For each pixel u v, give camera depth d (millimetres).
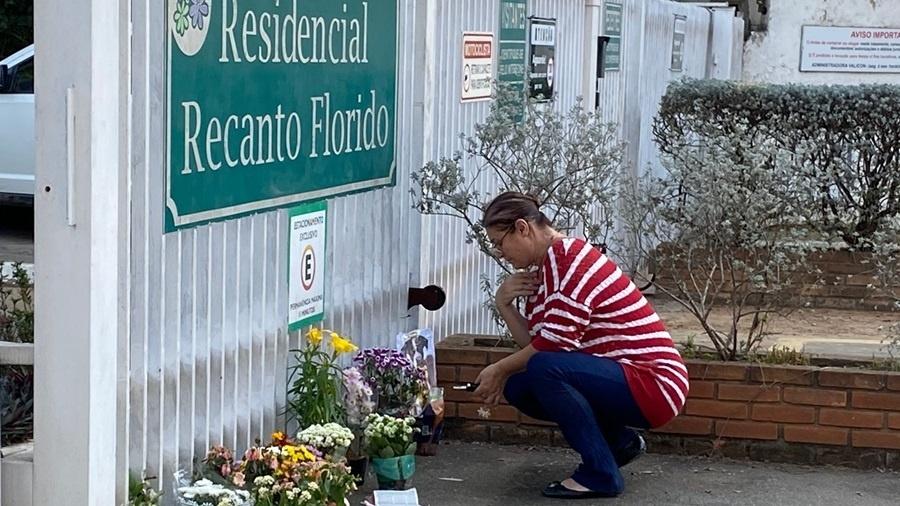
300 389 5395
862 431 6312
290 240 5387
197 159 4598
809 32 19125
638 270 10016
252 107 4977
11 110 11641
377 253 6379
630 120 12133
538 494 5754
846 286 10562
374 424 5523
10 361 4051
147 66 4254
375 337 6410
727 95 11742
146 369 4352
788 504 5746
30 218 12992
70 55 3879
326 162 5691
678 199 7777
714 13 16984
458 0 7277
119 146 4109
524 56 8562
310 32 5445
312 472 4715
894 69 19047
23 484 4051
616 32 11234
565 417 5598
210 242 4758
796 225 7129
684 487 5930
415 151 6785
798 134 11422
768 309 7180
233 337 4961
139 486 4285
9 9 17641
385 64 6312
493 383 5688
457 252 7523
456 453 6352
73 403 3973
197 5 4535
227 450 4793
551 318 5535
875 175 11062
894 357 6859
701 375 6395
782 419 6359
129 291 4227
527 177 6898
